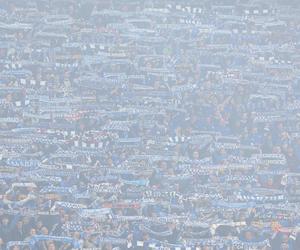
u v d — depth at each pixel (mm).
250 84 102000
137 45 104250
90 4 106438
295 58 104562
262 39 105938
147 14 106312
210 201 91062
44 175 91750
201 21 106625
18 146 94188
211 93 100688
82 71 101500
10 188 90375
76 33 104375
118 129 96438
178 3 107125
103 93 99812
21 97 98312
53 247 87062
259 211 90875
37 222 88125
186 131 96625
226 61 103938
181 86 100938
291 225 89875
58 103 98000
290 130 97938
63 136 95562
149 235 88438
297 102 100375
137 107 98562
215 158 94625
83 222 88562
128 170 92938
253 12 107500
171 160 94188
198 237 88500
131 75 101375
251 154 95188
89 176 92125
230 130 97062
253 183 92875
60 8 105562
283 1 108312
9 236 87125
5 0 104938
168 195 91125
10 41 102688
